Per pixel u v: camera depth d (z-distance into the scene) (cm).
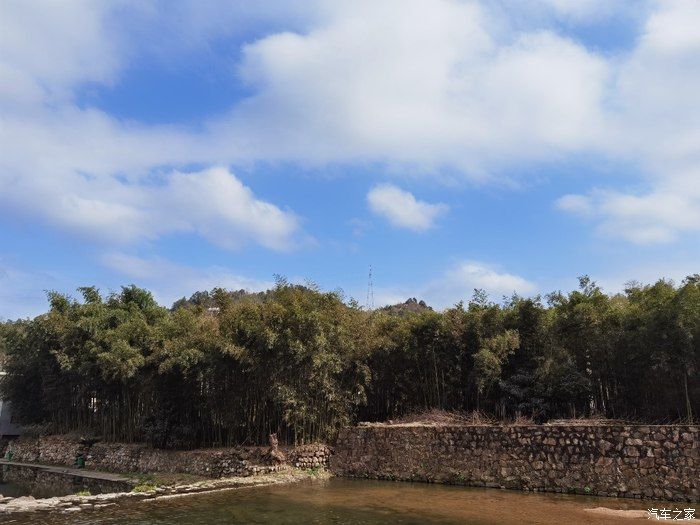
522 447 1661
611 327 1892
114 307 2895
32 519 1281
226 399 2128
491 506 1357
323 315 2119
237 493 1606
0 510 1390
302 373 2067
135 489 1698
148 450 2267
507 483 1661
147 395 2414
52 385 2952
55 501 1505
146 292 3052
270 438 1983
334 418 2136
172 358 2077
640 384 1825
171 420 2242
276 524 1171
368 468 1958
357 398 2205
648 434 1462
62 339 2705
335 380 2184
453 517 1222
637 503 1380
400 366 2305
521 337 2088
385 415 2336
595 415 1808
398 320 2400
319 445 2059
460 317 2180
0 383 3372
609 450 1512
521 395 1928
